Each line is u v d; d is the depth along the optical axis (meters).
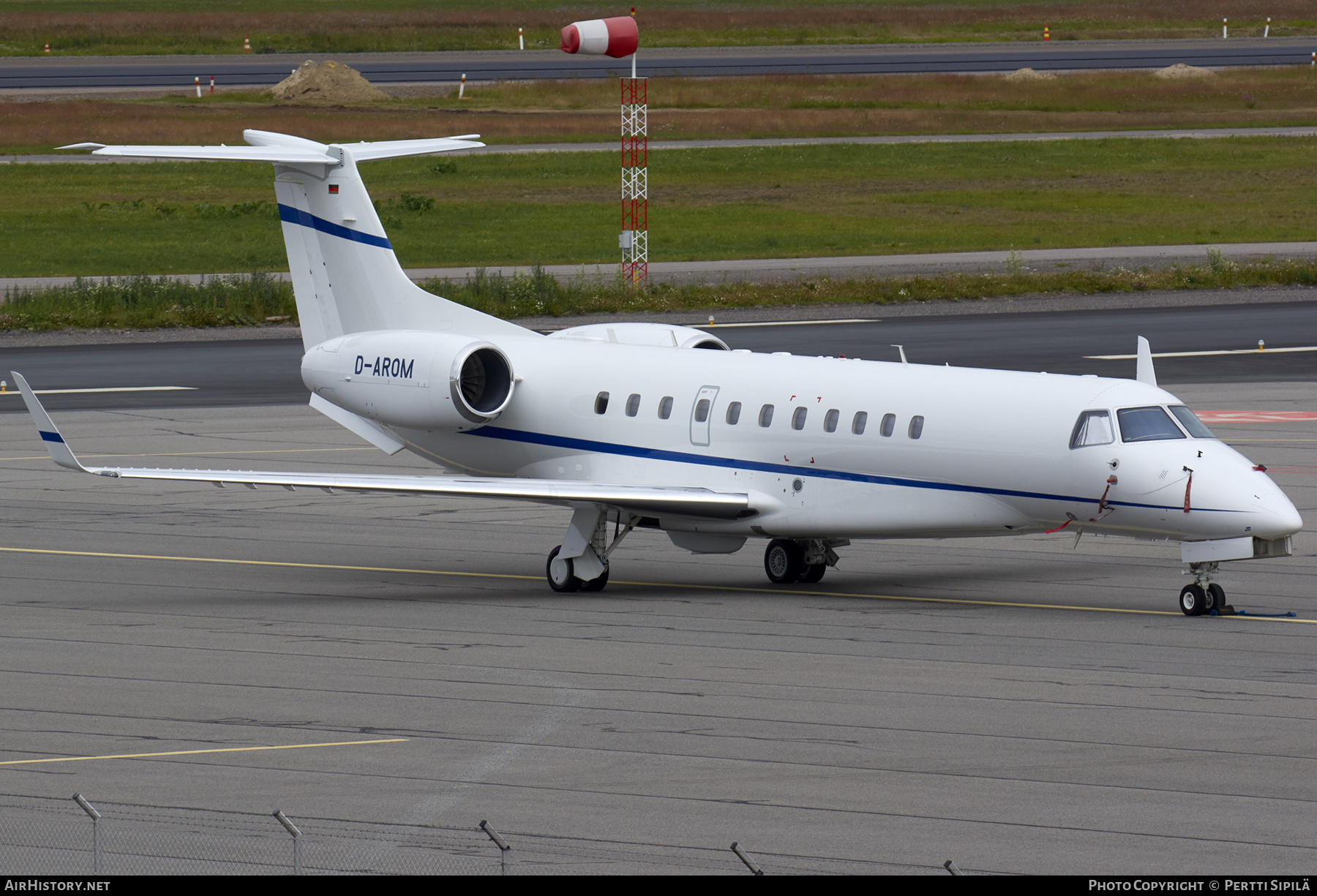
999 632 78.44
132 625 81.06
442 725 62.19
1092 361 175.88
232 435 143.12
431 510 118.38
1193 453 79.94
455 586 92.00
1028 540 104.75
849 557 100.25
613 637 77.81
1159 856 47.16
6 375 176.12
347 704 65.44
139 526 110.69
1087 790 53.50
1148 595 87.81
